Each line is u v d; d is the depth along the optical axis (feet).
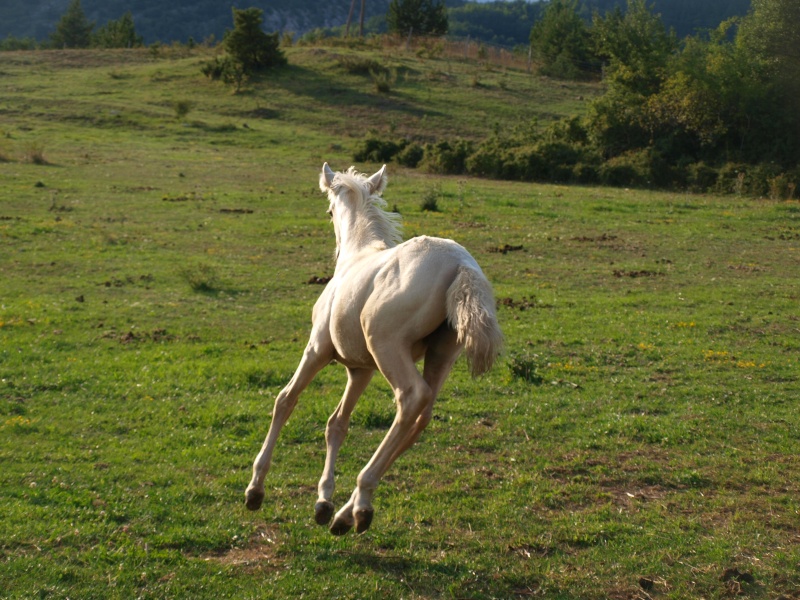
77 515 19.34
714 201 95.45
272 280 51.75
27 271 52.01
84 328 39.78
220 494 21.07
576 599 16.14
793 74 122.42
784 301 48.65
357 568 17.28
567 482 22.61
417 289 15.81
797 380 33.68
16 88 158.10
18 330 38.60
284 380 32.42
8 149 103.76
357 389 18.98
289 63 183.73
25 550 17.39
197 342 38.24
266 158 113.70
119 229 65.98
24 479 21.53
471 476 22.75
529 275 55.01
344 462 23.94
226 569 17.01
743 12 396.37
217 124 136.46
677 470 23.44
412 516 19.98
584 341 39.40
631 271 56.59
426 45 216.95
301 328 41.24
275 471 23.00
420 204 80.84
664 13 406.00
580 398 30.78
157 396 29.84
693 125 122.93
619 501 21.38
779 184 101.60
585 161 115.65
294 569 17.15
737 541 18.69
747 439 26.37
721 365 35.70
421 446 25.31
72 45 274.36
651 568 17.35
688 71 125.29
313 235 66.49
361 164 115.55
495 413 28.78
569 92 176.04
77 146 111.96
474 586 16.55
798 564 17.53
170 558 17.35
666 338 40.16
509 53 216.13
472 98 163.63
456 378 33.37
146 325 40.75
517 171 114.11
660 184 112.98
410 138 137.18
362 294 16.79
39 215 69.46
